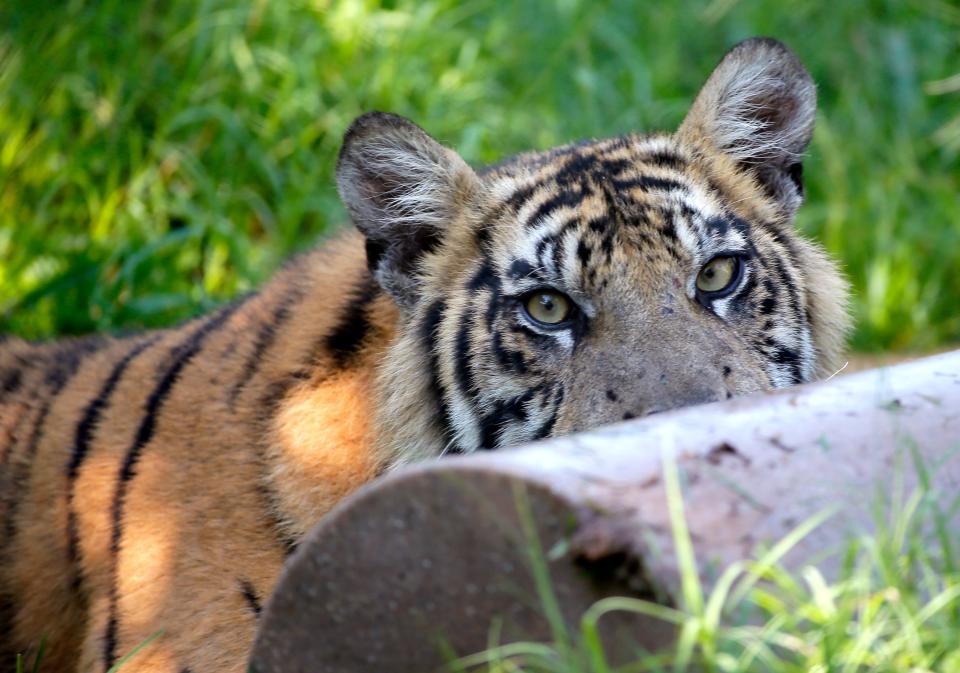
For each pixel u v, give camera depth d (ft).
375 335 28.09
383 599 18.57
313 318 28.58
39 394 31.86
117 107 49.11
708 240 26.68
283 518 26.94
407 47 52.90
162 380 29.91
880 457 18.51
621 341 25.59
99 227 46.98
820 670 16.61
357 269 29.35
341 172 28.22
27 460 30.63
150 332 33.27
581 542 16.67
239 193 48.52
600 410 24.85
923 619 17.03
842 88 57.98
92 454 29.63
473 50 54.75
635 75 55.01
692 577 16.08
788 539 16.62
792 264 28.43
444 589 18.10
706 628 15.93
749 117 29.78
